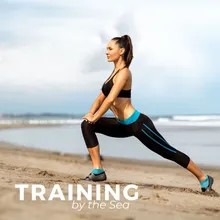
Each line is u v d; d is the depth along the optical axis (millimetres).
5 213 3428
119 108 5977
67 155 13867
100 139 23234
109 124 6109
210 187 6191
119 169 10156
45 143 20484
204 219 4078
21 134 30266
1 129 40594
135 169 10273
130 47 5977
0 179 5703
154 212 4184
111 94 5863
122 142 20719
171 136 25969
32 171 7309
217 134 28031
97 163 6227
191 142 20453
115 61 6016
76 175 8180
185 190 6246
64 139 23781
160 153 6109
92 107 6215
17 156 11906
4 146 18203
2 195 4000
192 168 6164
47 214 3523
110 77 6043
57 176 6781
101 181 6297
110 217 3744
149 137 5996
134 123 5969
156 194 5539
